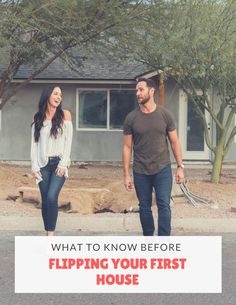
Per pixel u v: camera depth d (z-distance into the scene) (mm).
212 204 11469
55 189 7656
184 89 13578
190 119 20328
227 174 17047
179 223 10039
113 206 11078
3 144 20891
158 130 7441
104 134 20750
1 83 15164
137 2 12852
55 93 7625
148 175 7539
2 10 11641
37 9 11812
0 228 9945
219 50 11742
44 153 7617
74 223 10039
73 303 6066
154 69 14234
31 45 13320
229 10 11727
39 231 9766
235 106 13688
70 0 11742
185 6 12430
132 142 7707
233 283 6824
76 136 20734
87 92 20734
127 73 20219
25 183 13414
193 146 20375
